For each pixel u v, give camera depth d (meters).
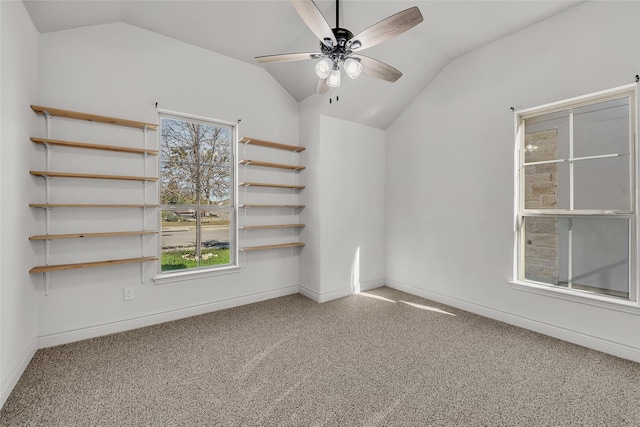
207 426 1.62
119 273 2.84
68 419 1.67
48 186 2.47
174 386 1.98
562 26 2.66
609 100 2.50
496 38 3.11
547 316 2.79
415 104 4.02
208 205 3.46
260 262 3.80
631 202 2.40
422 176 3.94
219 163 3.53
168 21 2.83
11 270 1.96
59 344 2.55
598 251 2.58
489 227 3.23
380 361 2.31
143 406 1.78
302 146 4.03
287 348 2.53
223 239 3.58
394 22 1.73
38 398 1.85
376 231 4.38
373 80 3.51
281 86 3.93
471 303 3.40
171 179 3.20
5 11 1.85
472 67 3.37
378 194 4.39
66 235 2.44
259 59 2.21
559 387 1.98
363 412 1.73
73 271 2.61
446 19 2.82
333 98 3.59
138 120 2.91
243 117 3.60
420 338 2.72
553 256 2.85
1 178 1.81
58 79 2.53
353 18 2.80
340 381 2.05
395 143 4.31
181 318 3.20
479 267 3.33
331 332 2.85
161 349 2.50
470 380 2.06
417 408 1.77
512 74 3.02
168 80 3.07
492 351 2.47
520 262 3.06
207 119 3.35
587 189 2.63
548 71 2.75
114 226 2.81
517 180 3.04
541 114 2.91
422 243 3.95
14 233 2.01
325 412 1.73
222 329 2.91
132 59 2.87
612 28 2.38
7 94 1.89
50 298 2.51
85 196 2.66
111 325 2.80
